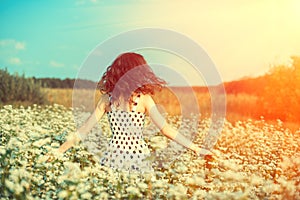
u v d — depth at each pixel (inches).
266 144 283.3
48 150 170.2
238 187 157.2
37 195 147.6
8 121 295.7
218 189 160.9
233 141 294.2
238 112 420.8
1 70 465.7
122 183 152.4
